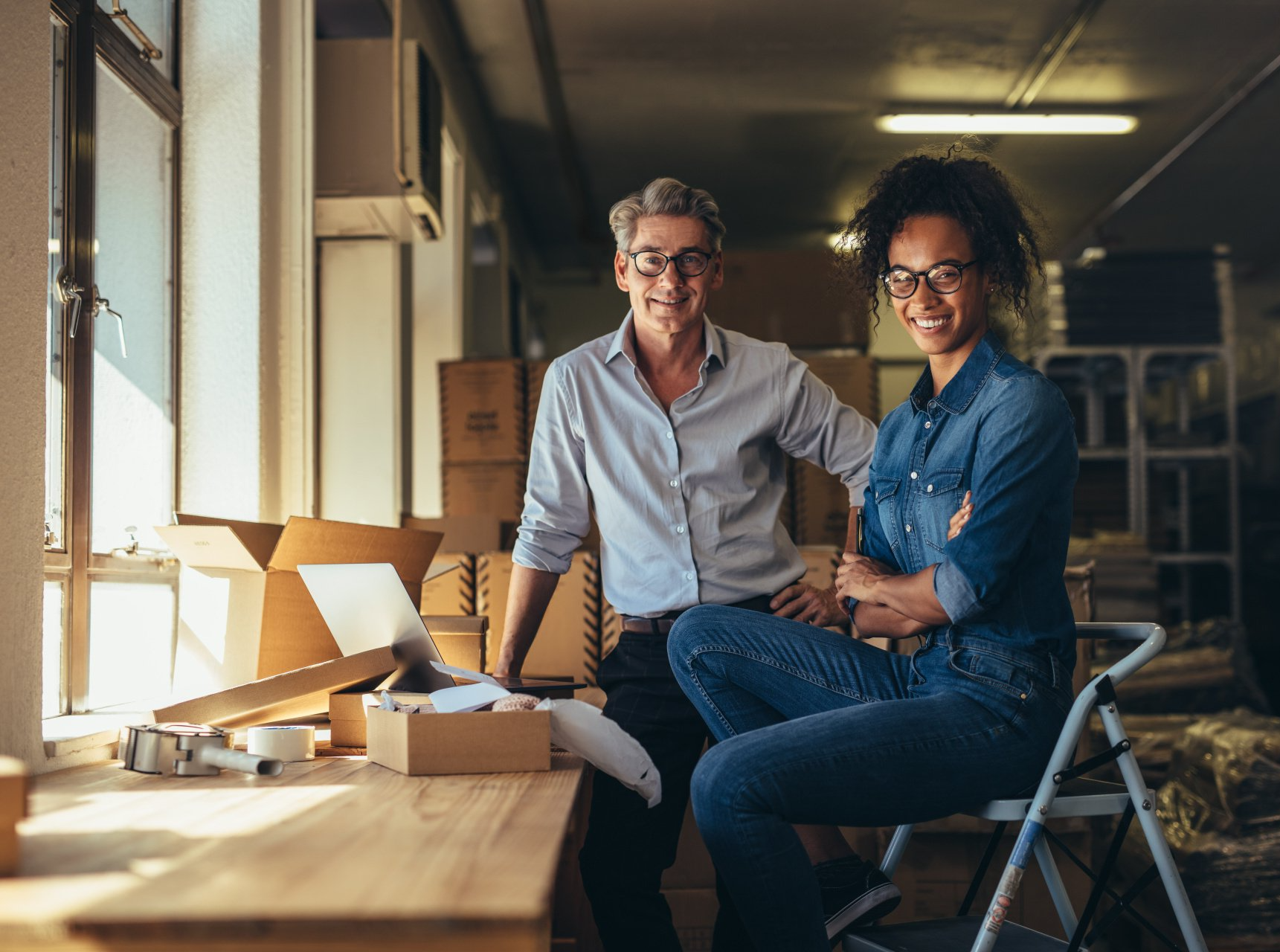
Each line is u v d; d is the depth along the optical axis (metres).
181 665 2.03
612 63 5.88
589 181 7.78
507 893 0.81
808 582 2.70
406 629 1.60
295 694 1.65
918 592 1.49
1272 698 6.36
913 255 1.55
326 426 3.93
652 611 1.89
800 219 8.74
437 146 3.43
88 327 2.01
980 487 1.47
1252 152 7.31
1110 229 8.93
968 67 6.00
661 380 1.96
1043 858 1.64
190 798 1.23
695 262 1.85
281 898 0.80
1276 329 8.18
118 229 2.29
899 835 1.69
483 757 1.37
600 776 1.82
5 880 0.86
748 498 1.94
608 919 1.81
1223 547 7.19
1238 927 2.49
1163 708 3.95
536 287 10.05
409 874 0.87
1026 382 1.49
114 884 0.85
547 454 1.99
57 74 1.97
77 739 1.55
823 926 1.41
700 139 7.03
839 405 2.01
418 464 5.33
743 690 1.70
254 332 2.57
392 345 3.95
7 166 1.42
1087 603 2.46
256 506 2.54
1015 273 1.58
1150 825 1.43
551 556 2.01
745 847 1.37
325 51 3.24
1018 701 1.43
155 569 2.36
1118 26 5.56
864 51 5.78
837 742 1.38
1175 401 7.94
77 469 1.97
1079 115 6.60
